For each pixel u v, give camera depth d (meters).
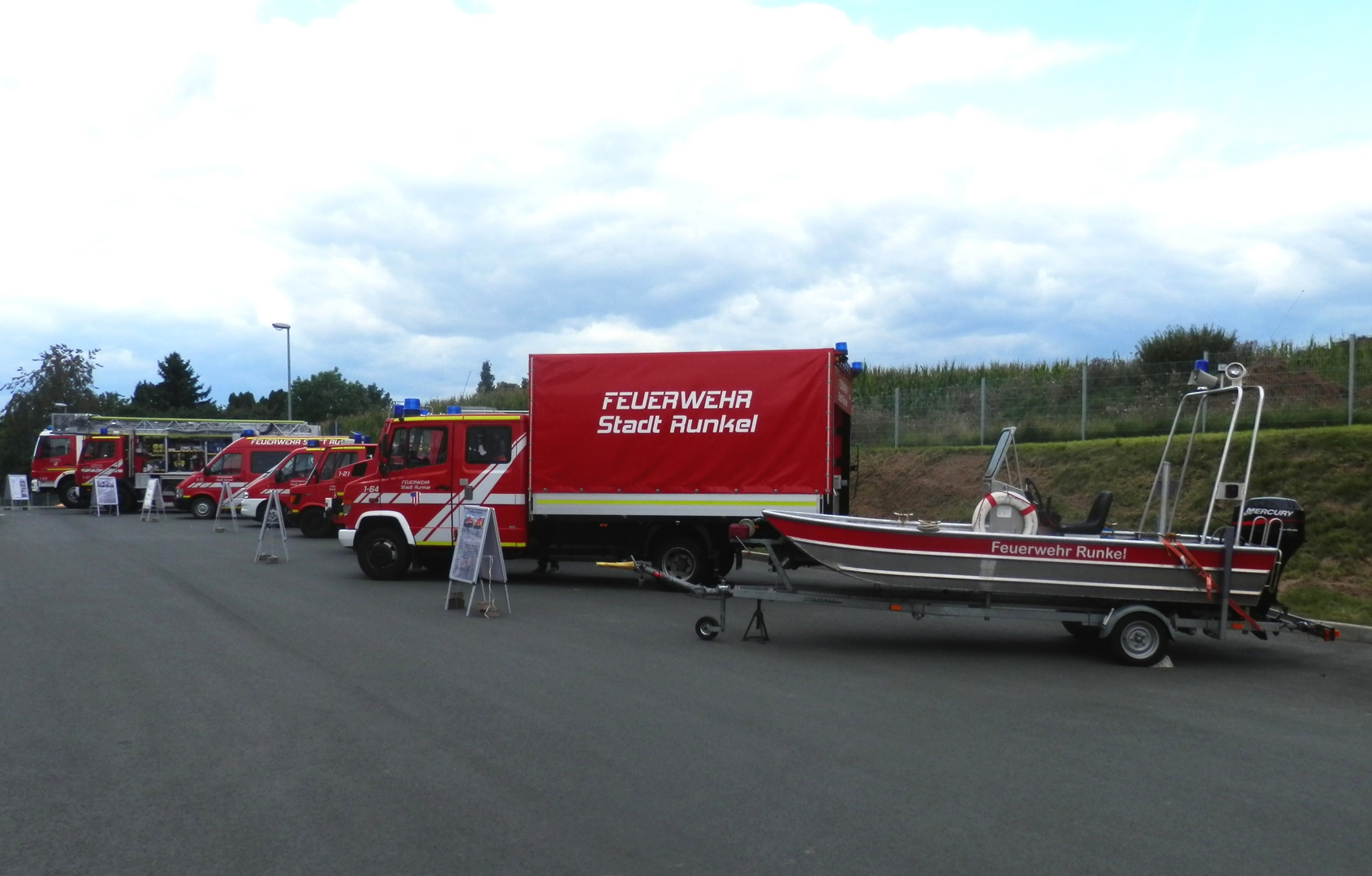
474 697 7.77
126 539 23.11
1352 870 4.64
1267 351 21.03
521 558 15.19
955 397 23.50
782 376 14.12
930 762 6.23
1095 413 21.12
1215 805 5.51
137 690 7.95
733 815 5.23
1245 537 9.89
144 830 5.01
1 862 4.61
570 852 4.73
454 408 16.33
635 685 8.27
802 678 8.68
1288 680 8.96
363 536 15.22
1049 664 9.55
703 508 14.25
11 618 11.44
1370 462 15.14
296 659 9.22
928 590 10.20
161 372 94.56
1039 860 4.70
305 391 79.38
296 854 4.70
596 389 14.56
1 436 54.06
